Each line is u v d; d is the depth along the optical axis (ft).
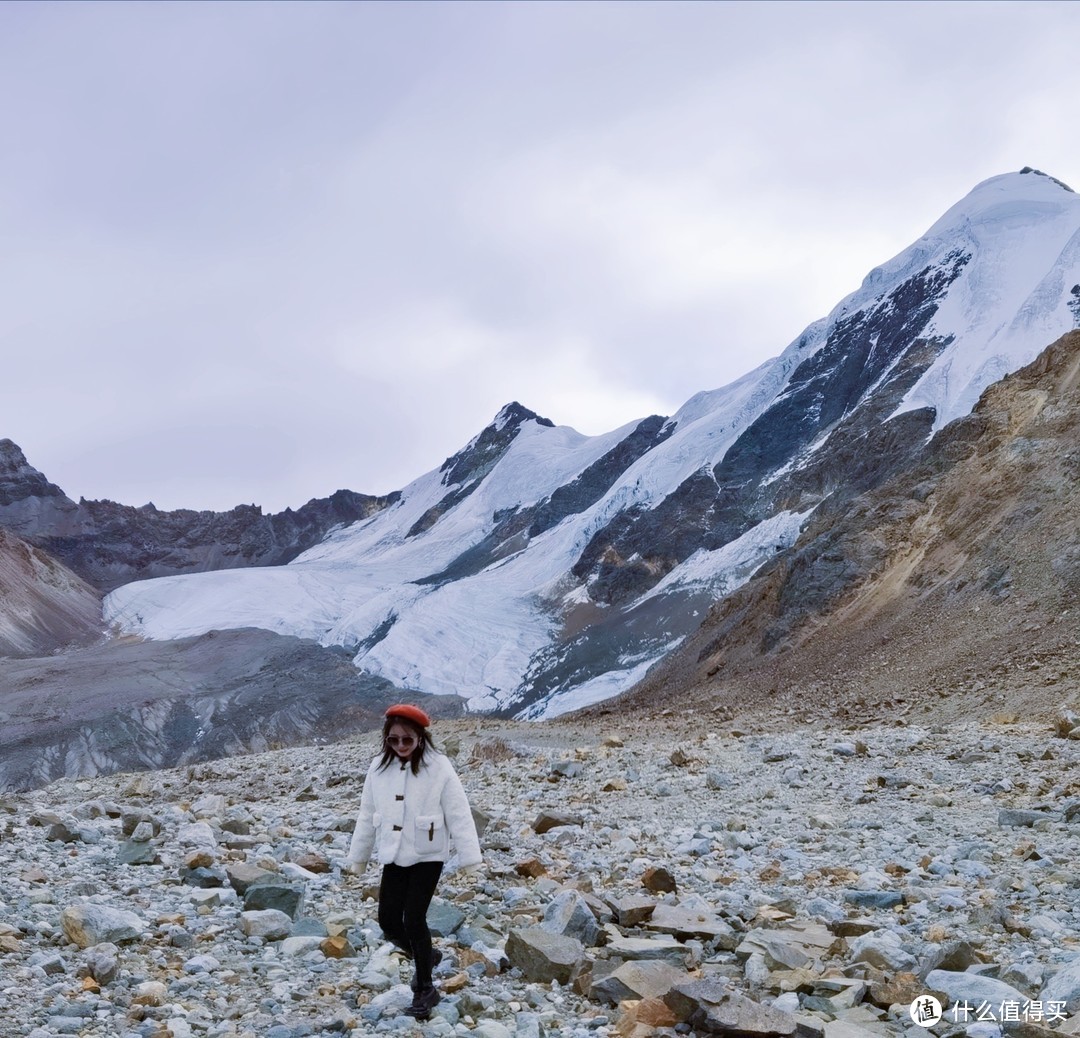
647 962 21.91
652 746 79.30
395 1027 18.76
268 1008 19.58
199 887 29.91
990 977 21.26
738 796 51.52
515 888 30.89
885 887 31.32
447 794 20.29
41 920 24.49
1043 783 47.42
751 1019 18.11
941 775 52.65
